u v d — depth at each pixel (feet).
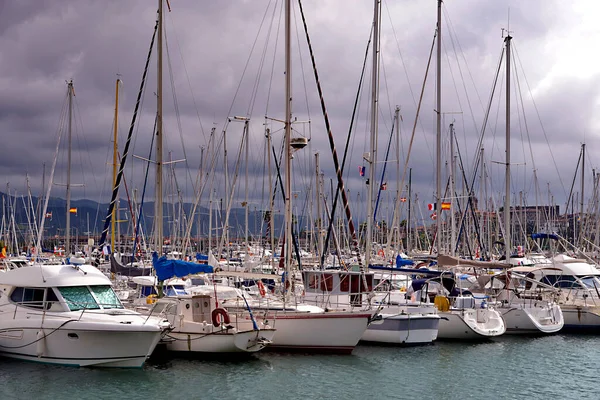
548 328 111.55
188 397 70.08
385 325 98.22
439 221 131.95
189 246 187.73
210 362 84.23
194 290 99.45
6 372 75.97
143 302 101.09
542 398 74.54
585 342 107.55
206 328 84.48
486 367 88.58
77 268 85.56
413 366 87.51
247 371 81.05
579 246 236.63
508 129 133.90
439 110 132.57
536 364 90.89
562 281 127.24
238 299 96.27
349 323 89.10
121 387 72.33
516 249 240.53
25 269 83.97
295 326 90.02
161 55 100.48
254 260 160.45
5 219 210.79
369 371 83.66
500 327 107.24
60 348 77.92
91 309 81.71
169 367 81.20
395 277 136.87
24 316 80.43
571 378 83.56
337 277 100.37
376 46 118.32
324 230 191.31
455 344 102.99
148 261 155.43
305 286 103.09
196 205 189.47
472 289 127.85
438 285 113.60
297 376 79.82
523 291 126.11
